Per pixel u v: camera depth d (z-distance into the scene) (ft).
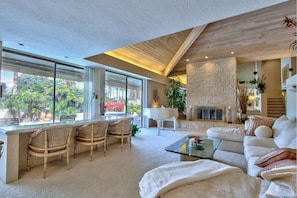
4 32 8.41
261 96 31.40
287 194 3.49
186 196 4.34
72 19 7.04
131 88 23.97
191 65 27.04
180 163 6.23
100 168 9.64
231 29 19.52
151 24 7.43
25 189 7.29
